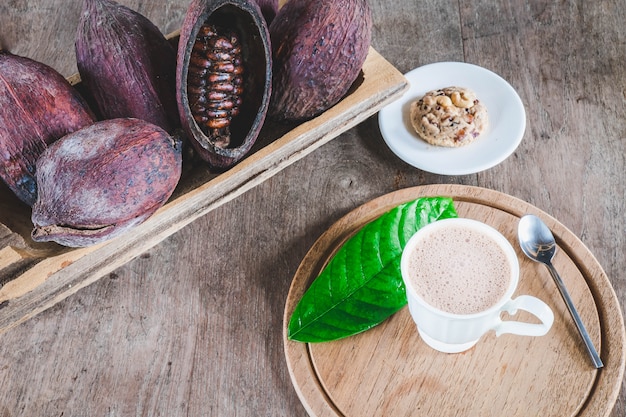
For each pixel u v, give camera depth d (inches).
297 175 34.9
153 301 32.1
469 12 40.3
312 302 29.6
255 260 32.9
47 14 41.0
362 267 29.9
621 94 36.8
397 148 34.3
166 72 29.4
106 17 28.6
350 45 29.1
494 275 27.5
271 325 31.3
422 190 32.7
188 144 30.3
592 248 32.4
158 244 33.4
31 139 27.9
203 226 33.8
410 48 39.1
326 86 29.8
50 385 30.5
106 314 31.9
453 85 36.3
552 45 38.8
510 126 34.5
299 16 28.9
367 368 29.1
